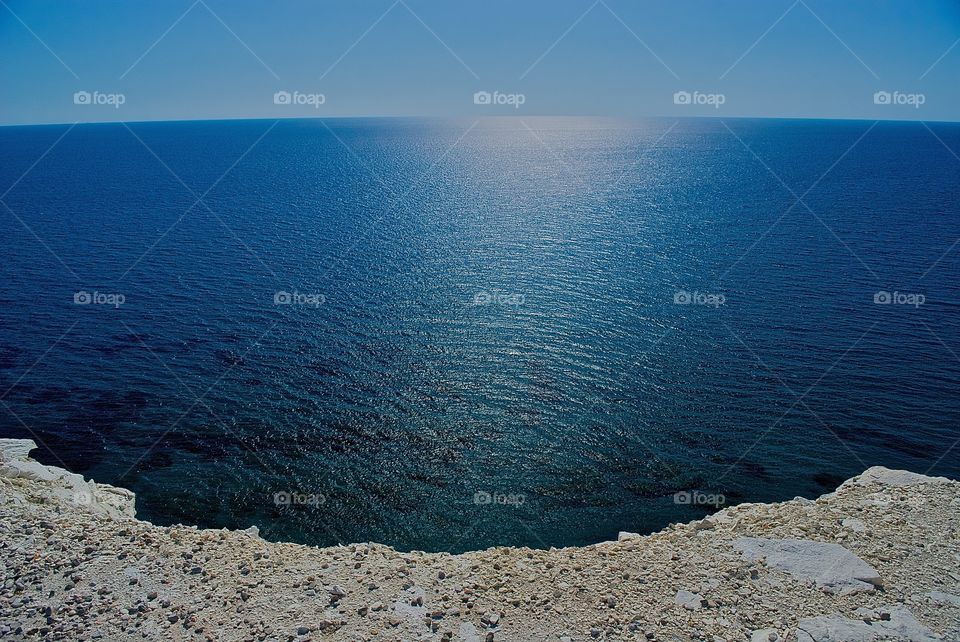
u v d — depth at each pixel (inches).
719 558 421.4
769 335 1627.7
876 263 2298.2
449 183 4611.2
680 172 5172.2
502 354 1509.6
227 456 1056.2
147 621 352.8
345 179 4749.0
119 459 1043.9
